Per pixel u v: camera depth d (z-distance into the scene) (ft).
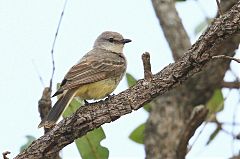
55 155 33.99
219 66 48.85
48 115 35.42
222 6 45.85
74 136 32.07
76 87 39.50
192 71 31.63
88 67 41.60
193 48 31.40
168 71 31.86
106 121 32.04
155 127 49.55
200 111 40.34
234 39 46.55
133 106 32.04
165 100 49.98
